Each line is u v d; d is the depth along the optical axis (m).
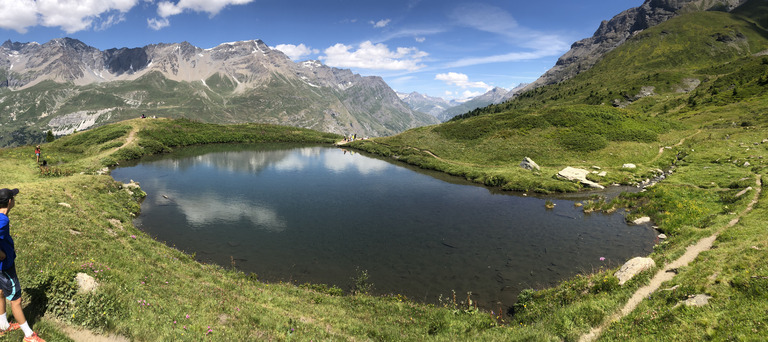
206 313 12.42
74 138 86.75
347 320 15.48
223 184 52.66
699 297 12.77
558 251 28.55
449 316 17.02
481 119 97.88
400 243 30.66
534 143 73.50
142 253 21.23
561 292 18.70
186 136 101.12
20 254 13.19
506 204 44.00
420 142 93.31
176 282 16.25
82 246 17.58
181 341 9.02
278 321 13.20
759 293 11.76
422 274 24.69
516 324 16.78
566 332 13.19
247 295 17.14
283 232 32.91
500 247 29.67
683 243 22.09
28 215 20.59
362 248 29.41
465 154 76.88
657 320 12.09
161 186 49.72
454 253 28.42
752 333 9.65
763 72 128.25
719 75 178.38
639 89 178.75
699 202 35.50
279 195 47.28
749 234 20.05
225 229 33.09
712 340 10.07
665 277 16.77
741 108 97.00
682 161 59.34
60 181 35.31
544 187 50.44
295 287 21.14
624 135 74.31
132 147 76.25
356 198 46.88
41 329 7.48
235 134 113.75
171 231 31.81
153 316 10.35
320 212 39.88
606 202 42.91
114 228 25.75
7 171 42.44
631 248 28.56
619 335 12.02
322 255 27.83
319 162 78.81
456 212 40.47
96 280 11.74
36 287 8.76
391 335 13.91
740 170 45.59
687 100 135.88
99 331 8.53
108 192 38.31
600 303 14.97
